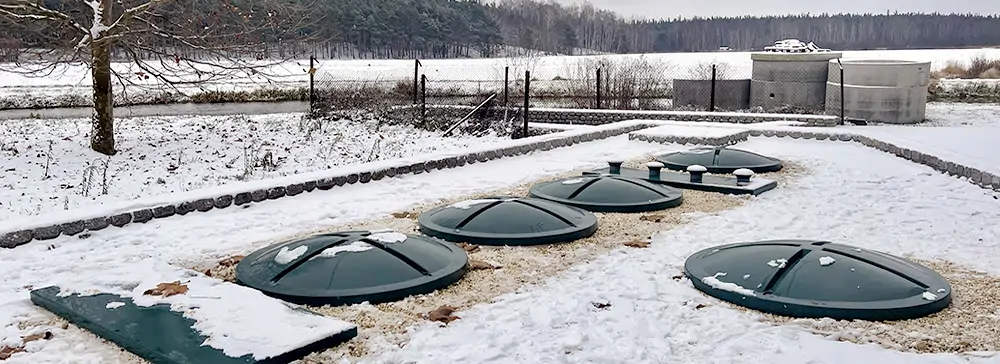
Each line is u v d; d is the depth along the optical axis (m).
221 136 12.27
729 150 8.33
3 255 4.49
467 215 5.07
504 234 4.80
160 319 3.29
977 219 5.52
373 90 16.00
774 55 15.67
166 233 5.11
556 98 17.94
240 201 5.93
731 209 5.96
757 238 5.02
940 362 2.92
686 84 16.53
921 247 4.76
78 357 3.07
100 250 4.70
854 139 10.18
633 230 5.23
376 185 6.91
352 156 10.65
